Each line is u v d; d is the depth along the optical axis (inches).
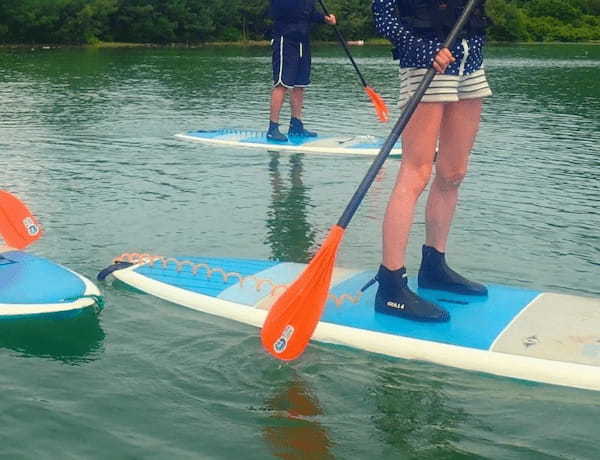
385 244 131.6
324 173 267.1
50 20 1386.6
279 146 314.3
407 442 97.3
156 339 126.8
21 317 133.1
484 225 201.5
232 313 136.6
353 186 246.7
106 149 306.0
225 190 236.8
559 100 542.9
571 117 442.6
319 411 104.6
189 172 263.6
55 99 487.5
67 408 103.5
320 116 426.6
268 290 143.7
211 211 210.2
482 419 103.7
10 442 95.0
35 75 693.9
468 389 112.5
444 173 139.6
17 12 1360.7
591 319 131.3
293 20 316.8
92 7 1480.1
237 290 143.9
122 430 98.4
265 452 94.1
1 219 144.5
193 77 699.4
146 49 1360.7
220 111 444.1
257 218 204.5
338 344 127.3
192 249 175.8
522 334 125.4
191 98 515.2
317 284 113.2
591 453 95.5
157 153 299.4
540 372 115.5
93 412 102.7
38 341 125.0
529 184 252.7
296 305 112.3
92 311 137.9
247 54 1191.6
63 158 283.3
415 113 129.1
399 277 132.0
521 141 347.9
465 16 123.3
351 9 1713.8
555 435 99.9
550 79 738.2
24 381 111.0
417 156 130.2
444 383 114.3
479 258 173.9
